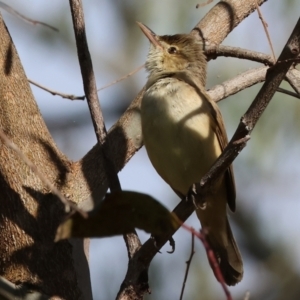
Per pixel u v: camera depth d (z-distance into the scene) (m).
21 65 9.03
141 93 10.66
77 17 8.62
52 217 8.44
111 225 6.21
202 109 10.12
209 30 11.48
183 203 8.59
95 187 9.05
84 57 8.60
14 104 8.77
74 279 8.32
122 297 8.02
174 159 10.19
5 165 8.45
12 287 7.97
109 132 10.05
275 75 7.21
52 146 8.97
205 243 5.74
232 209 10.55
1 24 8.93
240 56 10.80
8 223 8.29
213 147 10.19
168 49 11.42
